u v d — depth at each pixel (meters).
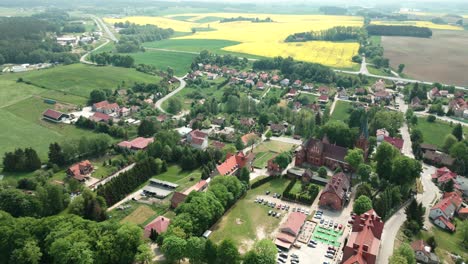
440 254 145.75
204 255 130.50
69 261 123.25
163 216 167.88
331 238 152.50
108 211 170.50
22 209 157.38
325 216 167.38
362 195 165.75
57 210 167.12
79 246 124.94
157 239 144.00
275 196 183.12
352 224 157.88
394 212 171.12
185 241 132.25
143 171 199.25
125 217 166.62
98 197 167.75
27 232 133.88
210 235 151.62
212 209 154.75
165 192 188.50
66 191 180.50
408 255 131.88
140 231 136.25
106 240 130.88
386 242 149.50
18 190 165.50
